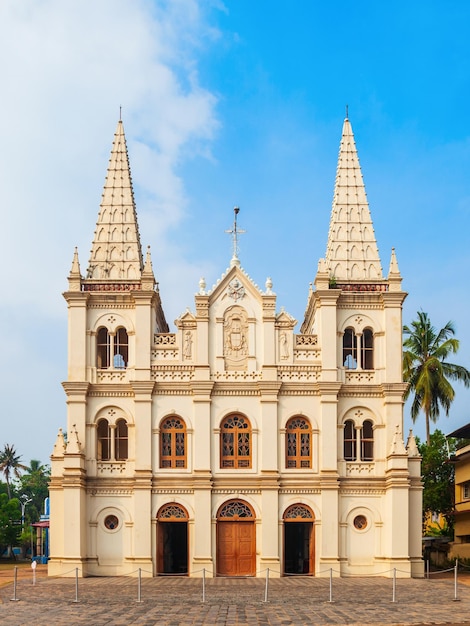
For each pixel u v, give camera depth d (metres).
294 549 58.75
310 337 54.00
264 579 48.69
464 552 62.31
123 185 57.22
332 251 55.69
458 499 67.56
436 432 75.44
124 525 51.41
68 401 52.28
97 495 51.72
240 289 54.22
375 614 31.59
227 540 51.41
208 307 53.81
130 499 51.69
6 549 99.62
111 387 52.88
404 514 50.22
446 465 71.19
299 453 52.53
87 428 52.47
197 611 32.38
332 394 52.50
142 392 52.56
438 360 70.81
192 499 51.56
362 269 55.25
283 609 33.09
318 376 53.19
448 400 71.19
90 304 54.03
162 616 30.81
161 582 46.34
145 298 53.62
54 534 51.53
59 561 51.19
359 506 51.78
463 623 29.38
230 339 53.69
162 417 52.62
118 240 55.88
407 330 73.75
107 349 53.91
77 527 49.78
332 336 53.25
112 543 51.22
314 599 36.88
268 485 51.44
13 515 88.56
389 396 52.66
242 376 53.12
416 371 72.12
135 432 52.16
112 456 52.38
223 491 51.75
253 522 51.62
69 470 50.25
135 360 52.88
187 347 53.59
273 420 52.34
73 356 53.00
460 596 38.22
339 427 52.75
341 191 57.19
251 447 52.31
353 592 40.28
